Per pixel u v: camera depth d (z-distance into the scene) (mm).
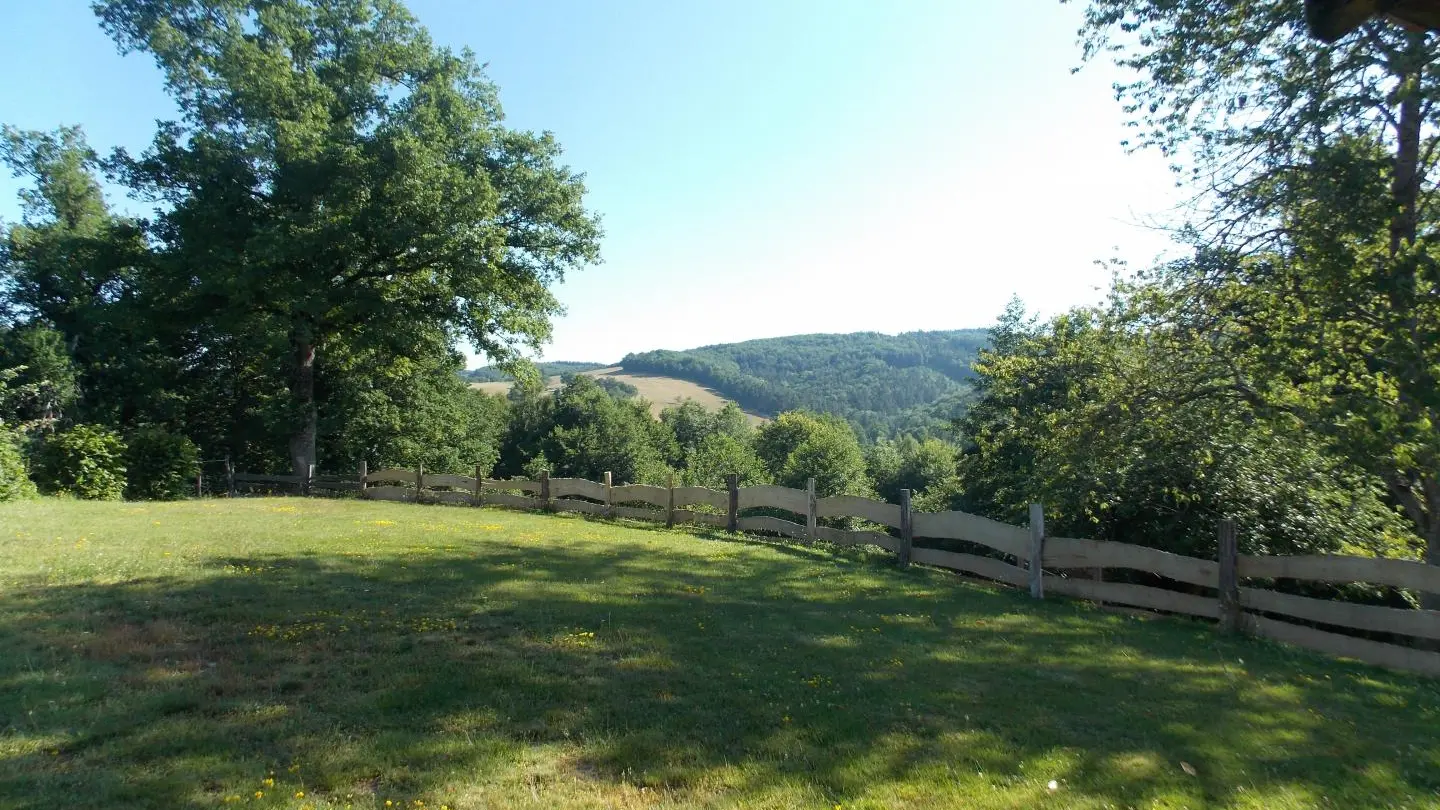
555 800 3695
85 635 5824
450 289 25516
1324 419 8938
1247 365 10148
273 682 5090
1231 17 10102
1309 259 9391
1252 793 4066
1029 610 8727
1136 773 4277
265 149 22172
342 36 25188
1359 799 4039
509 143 25641
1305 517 11211
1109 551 9055
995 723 4980
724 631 7012
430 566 9438
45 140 33594
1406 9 2223
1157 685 5988
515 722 4629
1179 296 11234
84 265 26250
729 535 14102
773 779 4023
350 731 4387
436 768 3969
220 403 33844
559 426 69625
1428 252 8023
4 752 3865
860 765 4234
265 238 21141
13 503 14852
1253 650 7297
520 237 25922
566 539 12781
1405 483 9516
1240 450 11273
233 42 22859
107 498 18656
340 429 33188
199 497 21578
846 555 12164
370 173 22000
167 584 7688
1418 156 9453
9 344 25828
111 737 4156
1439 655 6598
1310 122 9484
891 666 6188
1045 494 12438
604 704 4992
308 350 26656
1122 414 11562
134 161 23359
